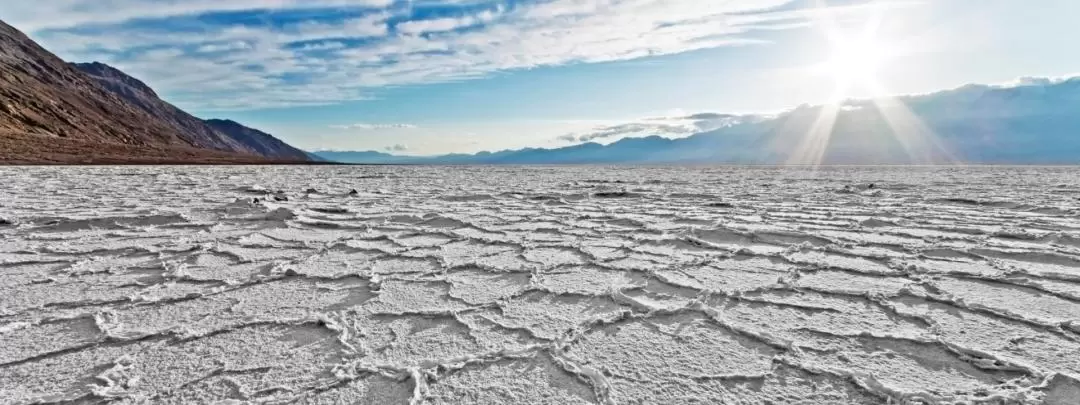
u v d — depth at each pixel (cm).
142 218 538
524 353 194
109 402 157
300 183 1196
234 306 252
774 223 526
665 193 919
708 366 184
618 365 185
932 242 416
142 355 191
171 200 732
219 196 800
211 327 221
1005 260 351
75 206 646
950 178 1479
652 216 598
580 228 513
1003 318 229
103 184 1021
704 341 207
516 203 759
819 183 1227
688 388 167
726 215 598
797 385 169
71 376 174
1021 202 705
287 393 164
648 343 205
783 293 275
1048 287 278
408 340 208
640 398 161
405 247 412
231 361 187
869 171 2208
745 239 446
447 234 472
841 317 235
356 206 703
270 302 259
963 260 350
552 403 159
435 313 240
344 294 275
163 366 182
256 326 223
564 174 1850
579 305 256
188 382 170
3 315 233
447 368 180
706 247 408
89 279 302
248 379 173
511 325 226
